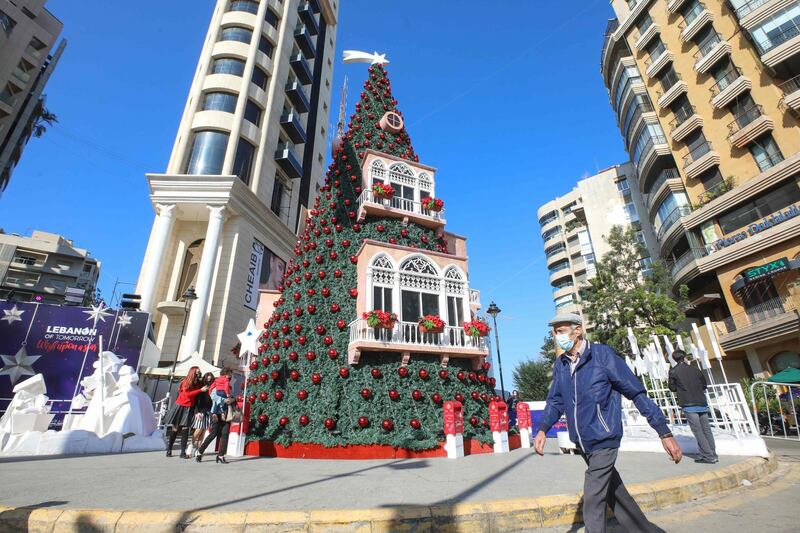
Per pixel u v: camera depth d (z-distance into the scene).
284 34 32.56
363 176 15.73
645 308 24.31
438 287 13.36
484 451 10.59
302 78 35.19
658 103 30.38
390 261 12.91
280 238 28.05
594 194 43.53
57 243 56.41
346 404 10.62
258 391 11.83
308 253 14.09
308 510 3.74
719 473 5.43
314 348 11.71
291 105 33.00
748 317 22.53
